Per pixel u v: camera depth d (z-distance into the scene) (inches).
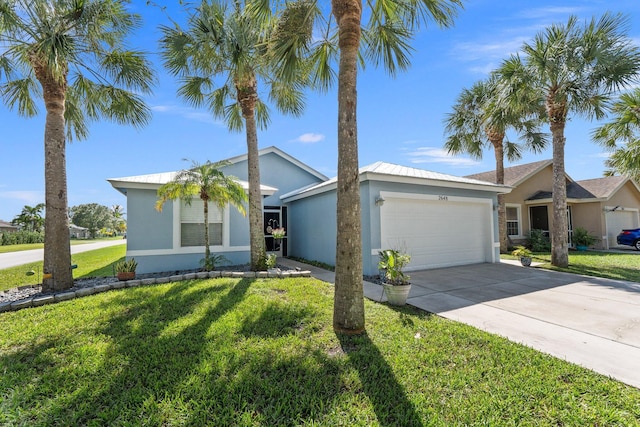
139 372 120.0
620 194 706.8
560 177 393.4
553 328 173.8
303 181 591.5
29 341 150.3
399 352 138.3
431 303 225.8
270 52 211.2
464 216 422.9
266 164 556.1
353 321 157.6
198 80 338.0
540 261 451.2
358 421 92.5
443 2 194.9
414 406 99.3
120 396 104.7
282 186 568.7
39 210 2140.7
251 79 327.9
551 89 374.9
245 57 285.7
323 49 225.6
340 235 162.1
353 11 161.8
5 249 1107.3
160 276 321.4
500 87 383.9
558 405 99.7
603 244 652.7
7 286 320.8
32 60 240.8
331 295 235.3
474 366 126.0
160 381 112.5
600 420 92.2
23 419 93.0
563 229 393.1
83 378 116.2
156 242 362.3
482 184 419.5
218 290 244.8
